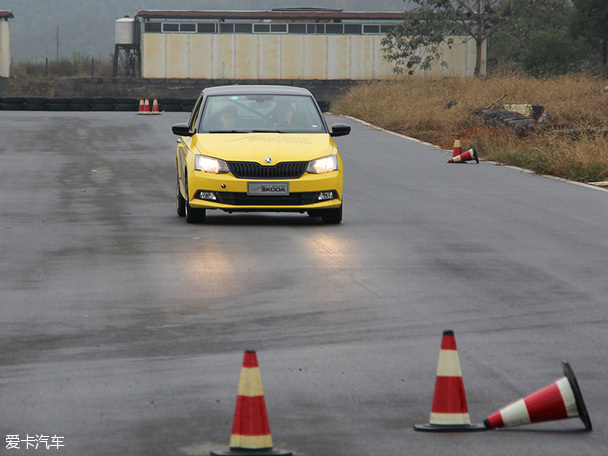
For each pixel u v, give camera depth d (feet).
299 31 589.32
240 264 86.38
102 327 63.72
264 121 115.85
